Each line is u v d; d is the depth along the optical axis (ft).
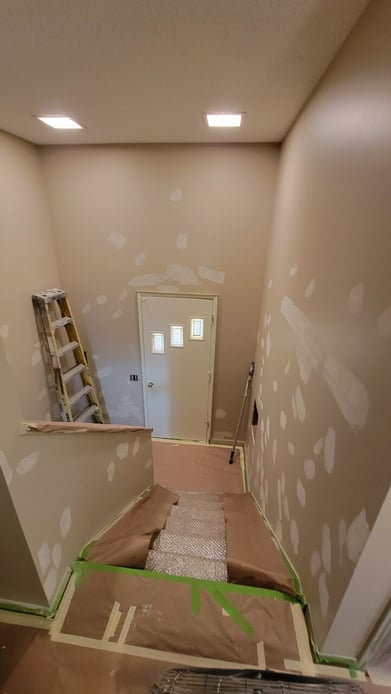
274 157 9.19
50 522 4.12
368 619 3.28
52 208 10.46
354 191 3.46
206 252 10.61
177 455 12.84
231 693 3.09
